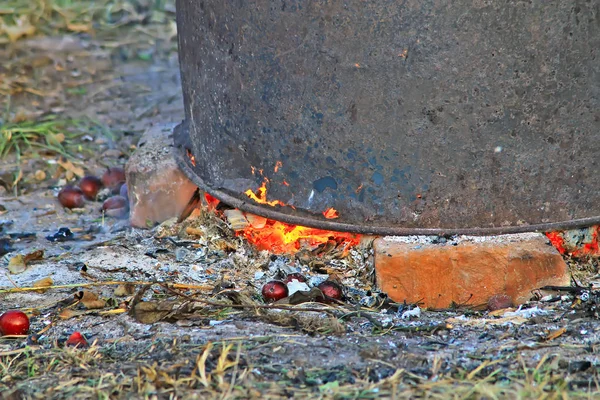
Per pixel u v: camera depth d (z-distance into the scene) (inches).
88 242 404.5
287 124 335.3
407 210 330.6
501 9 301.6
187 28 365.7
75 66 648.4
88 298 331.6
